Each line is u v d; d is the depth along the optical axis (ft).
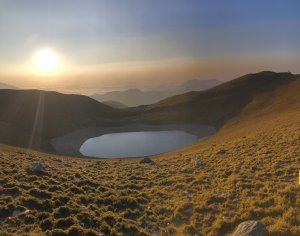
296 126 166.71
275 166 88.28
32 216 55.47
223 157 119.96
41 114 618.85
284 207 55.93
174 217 60.49
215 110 608.19
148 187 87.35
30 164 108.37
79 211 59.52
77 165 136.56
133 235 52.44
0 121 541.75
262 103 538.06
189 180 89.10
